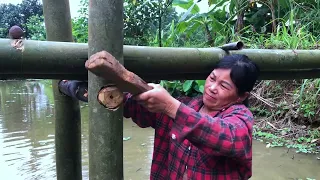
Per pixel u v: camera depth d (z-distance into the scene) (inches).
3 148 168.7
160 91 49.4
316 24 233.1
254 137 184.9
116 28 50.2
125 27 312.0
